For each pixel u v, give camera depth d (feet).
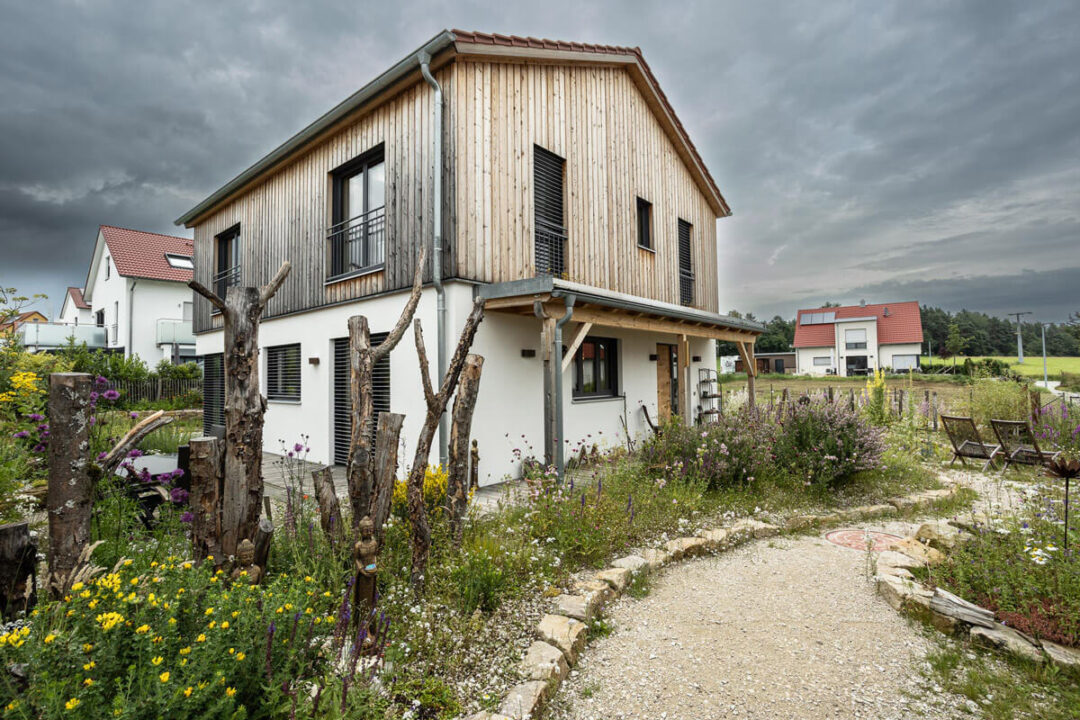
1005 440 25.03
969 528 14.40
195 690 5.22
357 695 6.48
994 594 10.58
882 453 22.48
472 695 7.57
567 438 27.22
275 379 32.63
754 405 28.58
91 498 8.37
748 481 19.15
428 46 21.35
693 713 7.72
